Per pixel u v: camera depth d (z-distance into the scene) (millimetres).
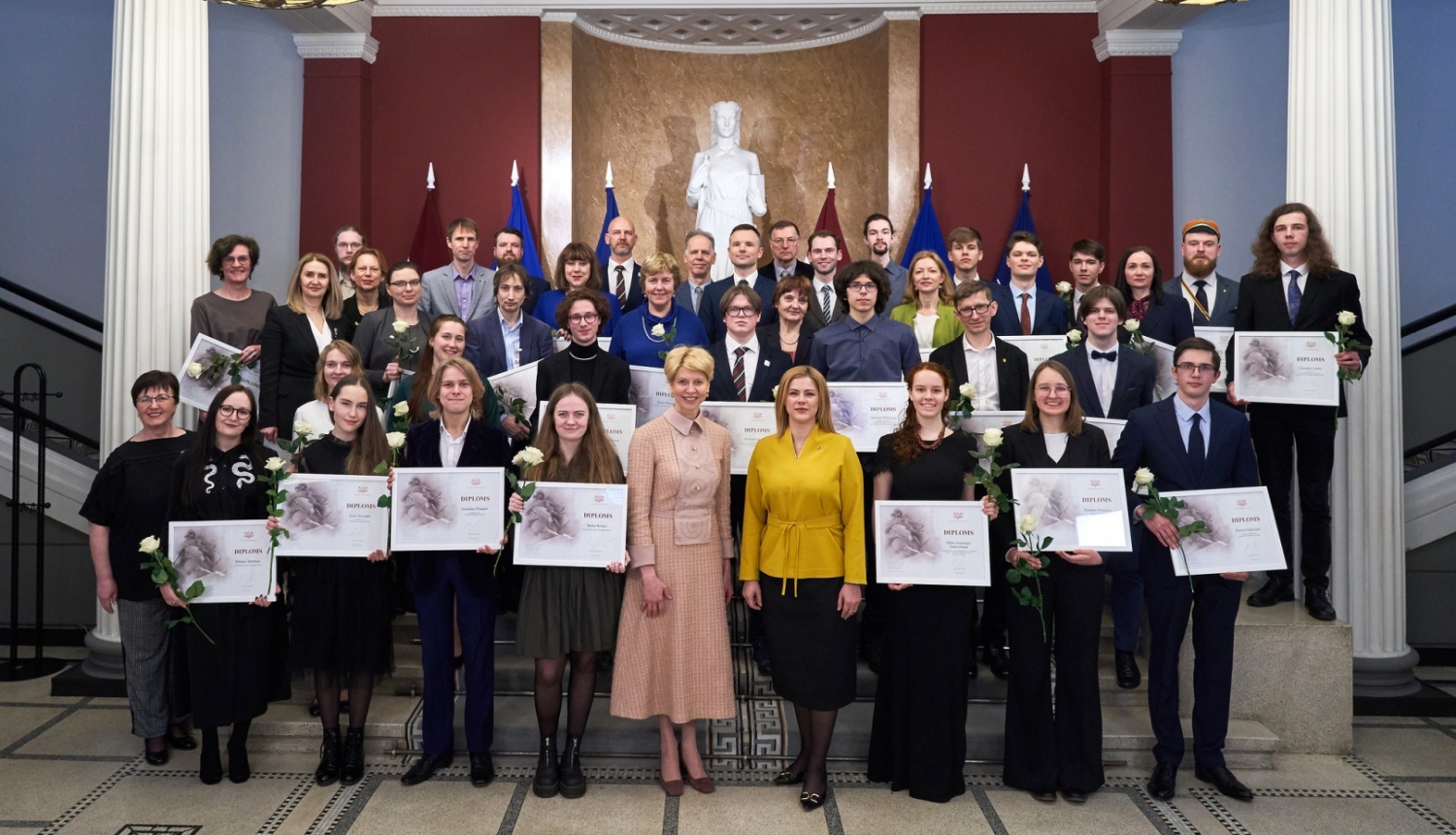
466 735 4578
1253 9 8078
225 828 4098
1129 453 4531
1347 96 5527
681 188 9438
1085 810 4312
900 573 4250
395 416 4699
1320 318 5164
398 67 8523
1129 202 8227
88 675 5762
